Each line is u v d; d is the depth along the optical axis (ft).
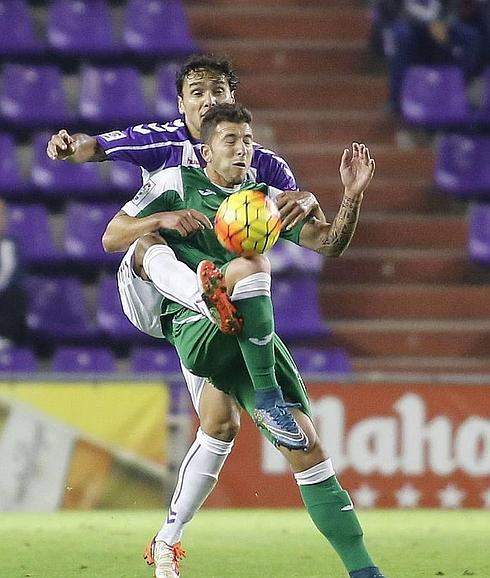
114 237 55.57
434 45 189.47
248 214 51.60
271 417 50.96
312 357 155.63
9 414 113.19
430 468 117.08
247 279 51.16
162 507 114.62
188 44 189.47
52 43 187.01
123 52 187.83
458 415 117.50
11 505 112.88
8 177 173.17
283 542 85.92
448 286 171.63
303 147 183.52
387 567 70.28
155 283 55.16
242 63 192.44
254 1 198.18
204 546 82.79
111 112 179.93
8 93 180.96
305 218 57.16
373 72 193.77
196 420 116.26
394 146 185.78
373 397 116.88
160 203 56.65
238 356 54.13
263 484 116.78
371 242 174.70
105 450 114.21
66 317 159.74
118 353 161.48
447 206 179.73
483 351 165.48
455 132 187.52
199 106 60.23
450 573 67.21
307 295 163.22
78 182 172.55
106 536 89.56
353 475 116.67
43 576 65.05
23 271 154.51
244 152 55.31
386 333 164.45
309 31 196.44
